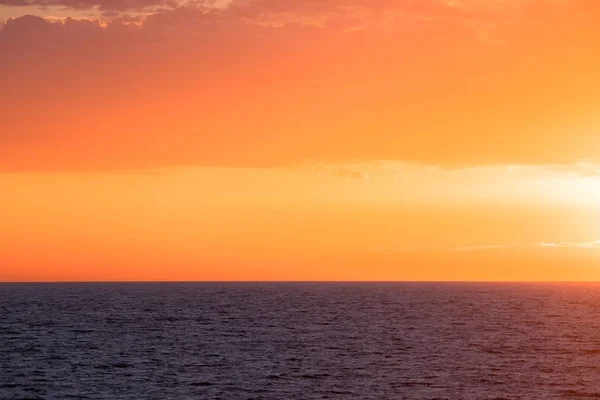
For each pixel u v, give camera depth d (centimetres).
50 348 10250
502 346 10662
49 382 7719
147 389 7381
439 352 9962
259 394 7162
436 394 7194
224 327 13475
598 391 7406
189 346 10525
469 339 11500
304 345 10681
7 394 7150
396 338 11619
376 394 7181
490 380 7906
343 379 7912
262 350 10094
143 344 10756
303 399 6962
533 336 12019
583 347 10606
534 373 8344
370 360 9200
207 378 7944
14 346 10462
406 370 8475
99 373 8231
